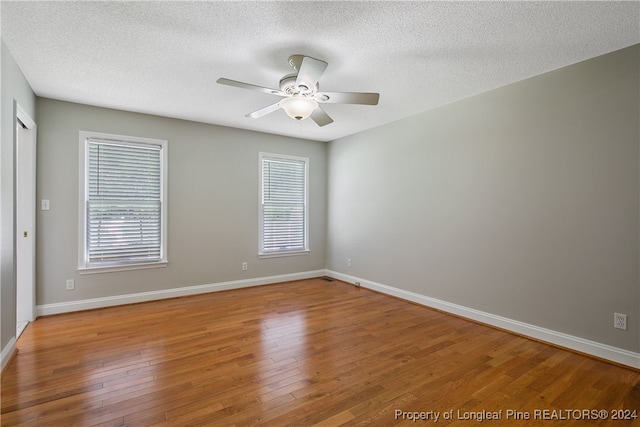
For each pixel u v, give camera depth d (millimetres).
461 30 2152
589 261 2568
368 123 4418
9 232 2445
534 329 2898
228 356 2541
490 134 3230
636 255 2342
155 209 4090
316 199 5508
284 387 2107
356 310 3736
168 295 4160
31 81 2982
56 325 3172
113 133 3781
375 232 4629
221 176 4559
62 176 3520
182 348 2678
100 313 3551
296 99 2543
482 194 3307
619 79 2410
